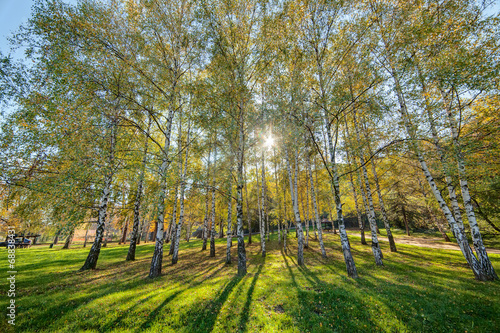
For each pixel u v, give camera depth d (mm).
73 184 8273
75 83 9164
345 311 6219
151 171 9859
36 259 15734
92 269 12047
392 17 11016
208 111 11891
